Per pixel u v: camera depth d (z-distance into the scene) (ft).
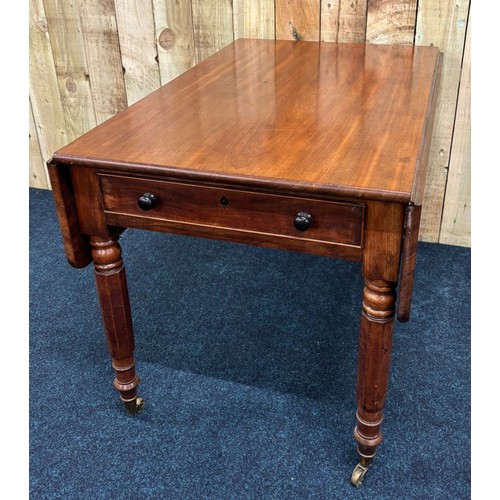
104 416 5.75
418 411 5.69
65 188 4.58
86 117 8.93
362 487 5.01
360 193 3.88
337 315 6.95
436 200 7.95
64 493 5.02
